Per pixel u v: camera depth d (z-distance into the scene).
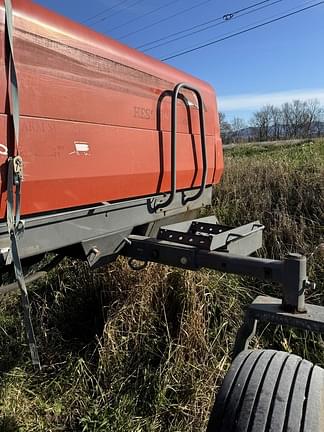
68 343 3.42
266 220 4.68
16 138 1.44
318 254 3.92
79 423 2.68
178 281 3.44
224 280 3.66
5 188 1.44
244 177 5.98
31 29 1.52
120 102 1.96
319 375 1.56
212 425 1.48
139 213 2.20
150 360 3.07
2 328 3.52
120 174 1.98
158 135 2.24
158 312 3.38
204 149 2.45
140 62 2.10
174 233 2.04
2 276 2.11
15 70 1.43
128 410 2.74
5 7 1.39
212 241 1.88
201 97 2.43
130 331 3.21
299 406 1.42
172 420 2.67
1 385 2.95
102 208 1.94
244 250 2.20
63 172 1.67
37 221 1.61
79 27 1.76
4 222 1.50
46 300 3.85
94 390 2.92
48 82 1.59
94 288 3.75
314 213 4.68
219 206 5.25
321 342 3.14
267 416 1.41
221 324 3.30
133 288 3.42
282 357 1.67
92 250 1.90
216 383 2.83
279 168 5.93
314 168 5.67
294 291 1.69
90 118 1.79
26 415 2.73
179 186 2.48
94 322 3.61
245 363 1.64
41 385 2.99
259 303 1.82
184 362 3.01
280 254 4.09
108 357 3.06
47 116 1.59
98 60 1.82
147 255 2.09
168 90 2.32
